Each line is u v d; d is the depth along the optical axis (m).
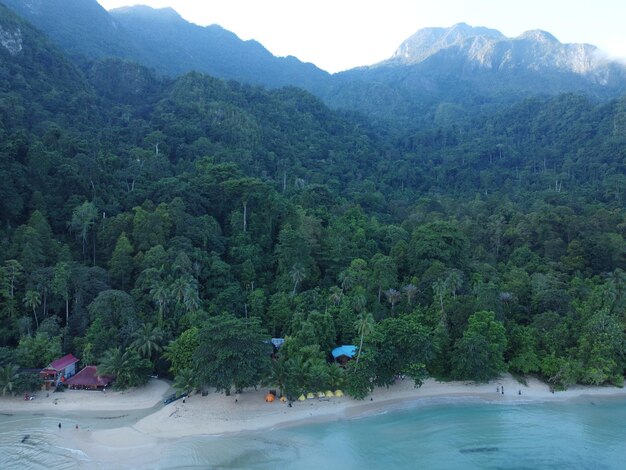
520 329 92.81
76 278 90.31
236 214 120.38
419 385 80.94
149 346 80.75
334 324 92.31
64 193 111.12
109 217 111.62
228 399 76.25
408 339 80.00
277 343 90.38
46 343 80.12
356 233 127.94
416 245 116.56
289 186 174.00
